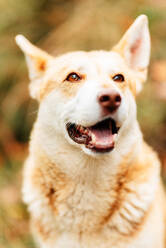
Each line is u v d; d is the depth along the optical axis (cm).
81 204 301
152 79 559
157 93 541
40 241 321
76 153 295
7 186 546
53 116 298
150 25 559
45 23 634
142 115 554
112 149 274
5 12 622
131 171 303
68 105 287
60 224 304
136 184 303
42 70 328
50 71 316
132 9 570
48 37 605
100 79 280
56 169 301
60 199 303
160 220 322
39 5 631
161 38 579
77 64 296
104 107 262
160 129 589
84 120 272
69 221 303
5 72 620
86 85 281
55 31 593
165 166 564
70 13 614
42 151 304
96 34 564
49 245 312
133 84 320
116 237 300
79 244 305
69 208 303
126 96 297
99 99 262
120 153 297
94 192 300
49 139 301
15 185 549
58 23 623
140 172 307
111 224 299
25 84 607
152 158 327
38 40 633
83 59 300
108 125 284
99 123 283
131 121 300
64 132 291
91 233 303
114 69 298
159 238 317
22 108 632
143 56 333
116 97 258
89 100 268
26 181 324
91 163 294
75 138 288
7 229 471
